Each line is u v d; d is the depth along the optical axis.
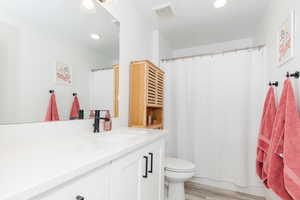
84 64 1.19
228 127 2.04
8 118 0.75
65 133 1.03
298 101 1.12
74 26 1.11
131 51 1.76
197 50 3.15
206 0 1.76
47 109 0.93
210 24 2.28
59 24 1.01
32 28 0.86
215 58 2.16
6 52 0.75
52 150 0.71
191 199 1.78
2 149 0.71
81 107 1.16
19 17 0.80
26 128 0.82
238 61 2.03
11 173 0.46
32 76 0.86
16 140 0.78
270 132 1.41
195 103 2.25
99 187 0.62
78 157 0.61
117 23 1.53
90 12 1.21
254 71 1.94
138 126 1.63
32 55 0.86
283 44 1.36
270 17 1.74
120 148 0.75
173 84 2.40
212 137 2.13
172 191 1.67
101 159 0.60
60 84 1.01
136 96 1.66
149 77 1.71
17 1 0.80
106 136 1.07
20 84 0.80
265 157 1.43
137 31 1.91
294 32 1.17
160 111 2.12
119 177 0.74
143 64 1.65
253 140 1.90
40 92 0.90
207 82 2.19
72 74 1.10
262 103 1.89
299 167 0.90
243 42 2.78
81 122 1.16
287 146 0.98
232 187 2.00
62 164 0.53
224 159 2.04
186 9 1.92
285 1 1.34
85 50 1.20
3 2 0.75
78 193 0.53
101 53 1.34
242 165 1.93
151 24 2.27
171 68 2.42
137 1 1.77
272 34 1.67
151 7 1.87
